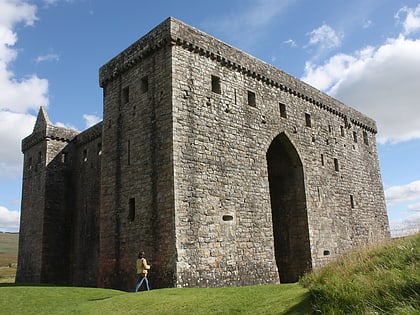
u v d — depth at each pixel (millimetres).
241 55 25594
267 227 23938
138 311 13281
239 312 10586
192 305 12531
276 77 28047
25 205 37688
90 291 19781
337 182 32094
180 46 22141
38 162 37000
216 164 22109
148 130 22172
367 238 33969
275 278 23312
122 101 24609
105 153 25062
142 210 21438
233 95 24406
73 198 36406
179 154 20469
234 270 21250
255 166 24438
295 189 28734
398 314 7336
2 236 129000
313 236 27797
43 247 33688
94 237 32469
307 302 9438
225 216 21734
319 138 31234
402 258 10352
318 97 32219
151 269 20047
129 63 24312
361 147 37250
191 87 22047
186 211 19953
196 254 19734
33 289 20625
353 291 8742
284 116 28250
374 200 36875
